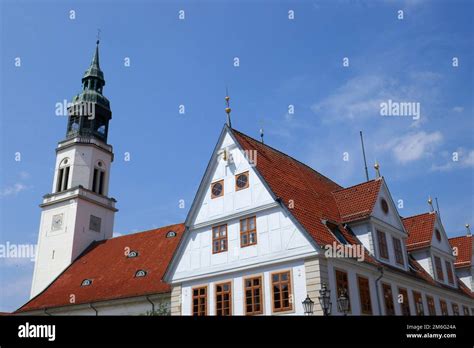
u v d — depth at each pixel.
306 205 30.61
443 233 42.59
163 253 44.88
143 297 38.47
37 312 44.88
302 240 26.56
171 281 31.78
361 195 34.19
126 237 52.88
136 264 45.12
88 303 41.47
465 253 47.56
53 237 56.25
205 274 30.14
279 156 36.94
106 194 60.78
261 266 27.81
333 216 32.47
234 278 28.89
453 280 41.69
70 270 52.03
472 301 43.62
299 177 35.56
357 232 32.12
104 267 48.06
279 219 27.95
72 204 56.59
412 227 42.19
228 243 29.80
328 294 21.73
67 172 59.66
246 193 29.91
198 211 32.06
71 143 60.09
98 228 58.19
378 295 29.59
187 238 32.09
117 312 39.91
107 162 62.25
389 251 32.91
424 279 36.09
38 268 55.59
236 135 32.38
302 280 25.97
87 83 65.31
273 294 26.91
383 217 33.47
